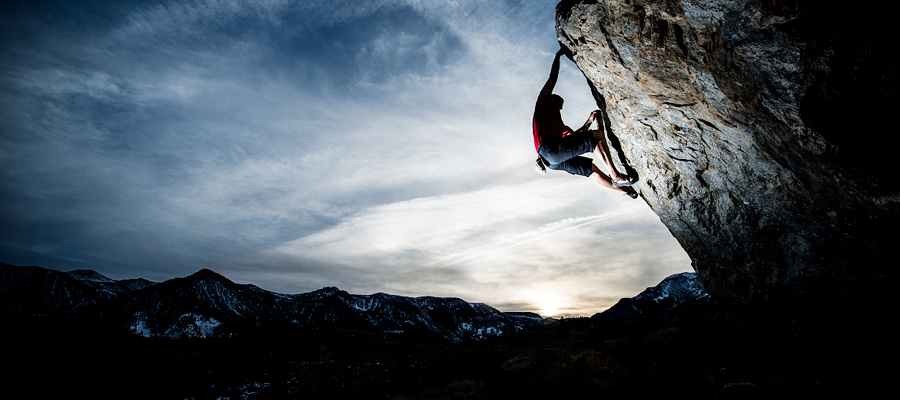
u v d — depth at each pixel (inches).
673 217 302.4
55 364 1894.7
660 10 142.7
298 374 1489.9
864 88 113.3
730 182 221.6
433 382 900.6
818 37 111.7
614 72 189.5
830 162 144.5
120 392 1295.5
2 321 2628.0
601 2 157.5
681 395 321.7
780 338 299.6
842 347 245.9
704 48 143.6
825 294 234.4
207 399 1124.5
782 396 258.7
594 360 564.7
